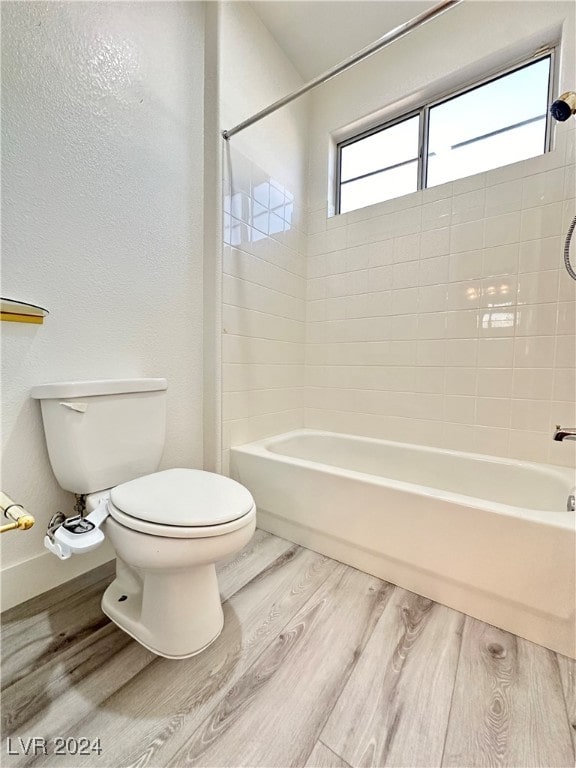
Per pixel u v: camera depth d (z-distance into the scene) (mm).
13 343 999
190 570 851
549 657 883
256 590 1130
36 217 1027
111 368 1243
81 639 910
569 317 1380
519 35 1465
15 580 1029
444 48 1651
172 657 846
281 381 1993
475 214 1569
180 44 1424
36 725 692
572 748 673
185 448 1544
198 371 1590
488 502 1018
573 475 1301
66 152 1087
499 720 722
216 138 1521
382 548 1183
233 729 692
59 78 1059
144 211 1327
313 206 2117
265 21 1717
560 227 1385
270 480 1499
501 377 1529
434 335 1693
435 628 974
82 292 1149
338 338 2029
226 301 1613
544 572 908
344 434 1978
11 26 952
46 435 1043
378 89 1858
